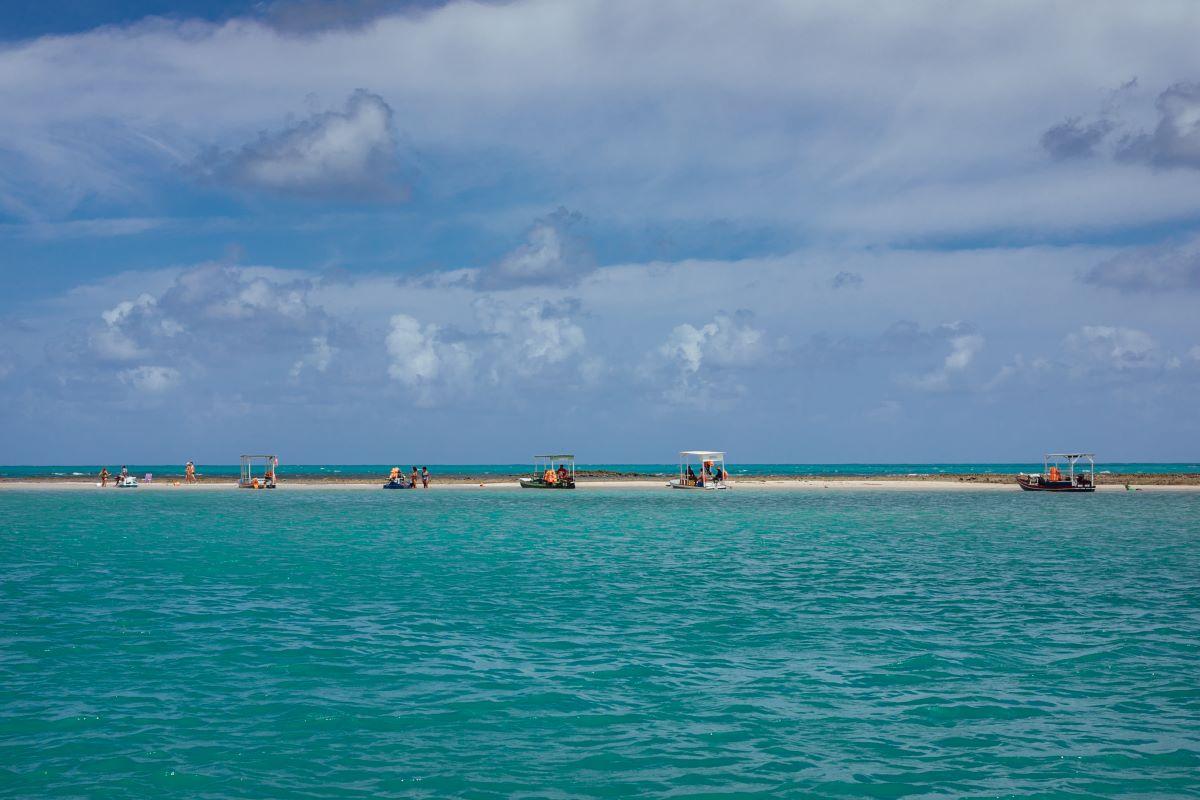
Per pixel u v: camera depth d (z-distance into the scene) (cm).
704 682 1780
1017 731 1495
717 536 4819
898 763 1352
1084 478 9888
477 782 1275
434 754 1384
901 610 2550
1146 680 1798
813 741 1445
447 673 1841
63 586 2962
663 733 1481
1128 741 1449
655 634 2220
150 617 2422
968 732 1490
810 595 2809
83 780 1274
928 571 3369
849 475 15275
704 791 1246
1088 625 2333
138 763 1338
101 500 8356
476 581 3105
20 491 10106
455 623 2352
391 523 5697
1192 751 1405
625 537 4750
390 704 1630
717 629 2283
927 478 12938
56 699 1648
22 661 1931
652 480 12750
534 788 1255
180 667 1884
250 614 2469
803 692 1711
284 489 10750
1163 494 9044
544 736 1465
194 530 5147
